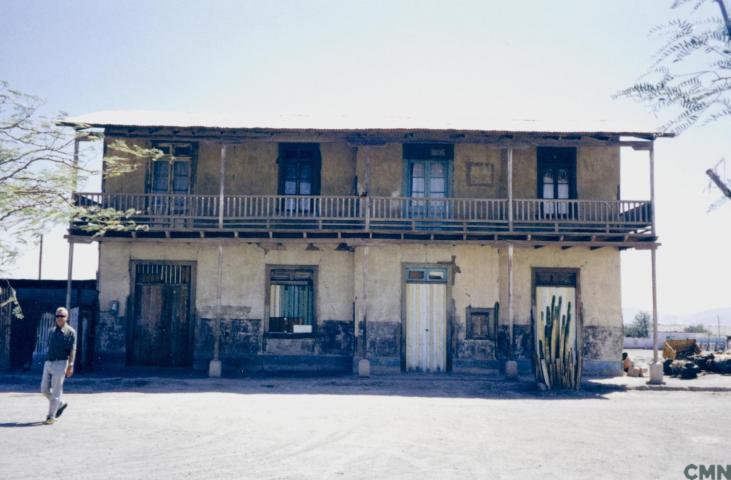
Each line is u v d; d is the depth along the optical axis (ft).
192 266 61.52
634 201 57.21
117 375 55.98
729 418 38.93
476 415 39.14
